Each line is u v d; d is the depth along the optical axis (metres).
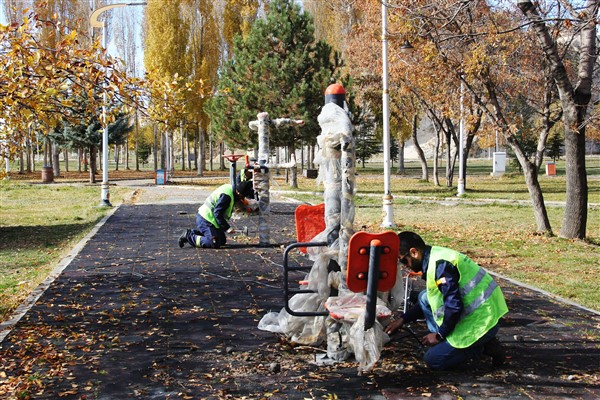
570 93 13.57
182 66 45.31
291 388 4.84
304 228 7.11
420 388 4.82
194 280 8.81
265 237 11.86
